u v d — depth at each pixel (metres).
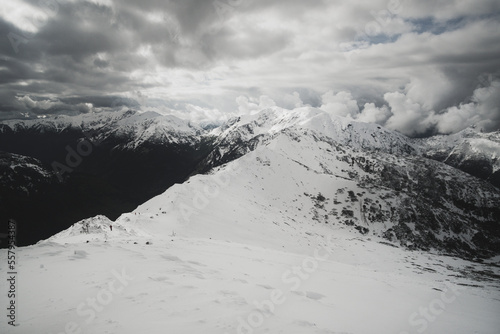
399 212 159.75
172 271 22.81
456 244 146.25
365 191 178.00
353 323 19.00
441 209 174.38
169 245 38.12
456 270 96.94
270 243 85.31
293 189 175.25
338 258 89.00
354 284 33.56
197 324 14.04
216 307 16.31
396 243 136.25
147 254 28.12
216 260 32.12
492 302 41.94
